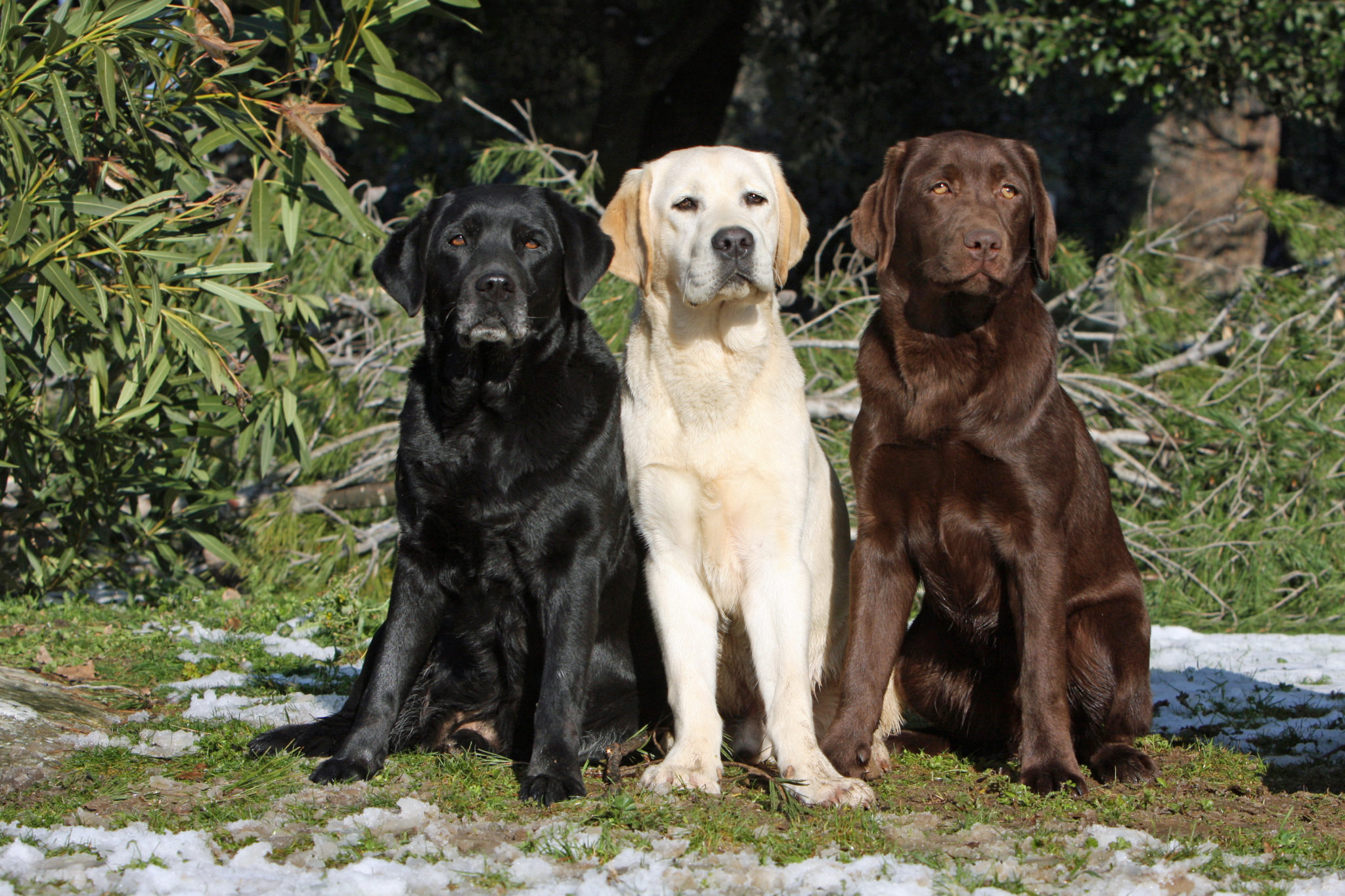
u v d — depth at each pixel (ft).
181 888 8.70
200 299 22.88
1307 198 31.40
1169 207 60.08
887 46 54.70
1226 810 11.41
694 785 11.70
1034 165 13.96
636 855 9.56
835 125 60.64
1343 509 28.04
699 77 52.11
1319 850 9.94
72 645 18.54
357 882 8.73
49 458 22.88
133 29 17.79
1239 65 40.98
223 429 22.61
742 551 13.10
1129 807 11.37
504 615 13.08
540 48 56.85
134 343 19.76
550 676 12.31
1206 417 28.32
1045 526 12.96
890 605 13.51
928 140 13.94
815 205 58.85
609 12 48.83
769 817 10.94
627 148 49.21
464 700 13.47
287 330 22.84
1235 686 18.43
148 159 19.38
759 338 13.02
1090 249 32.73
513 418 12.49
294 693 15.87
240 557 27.02
